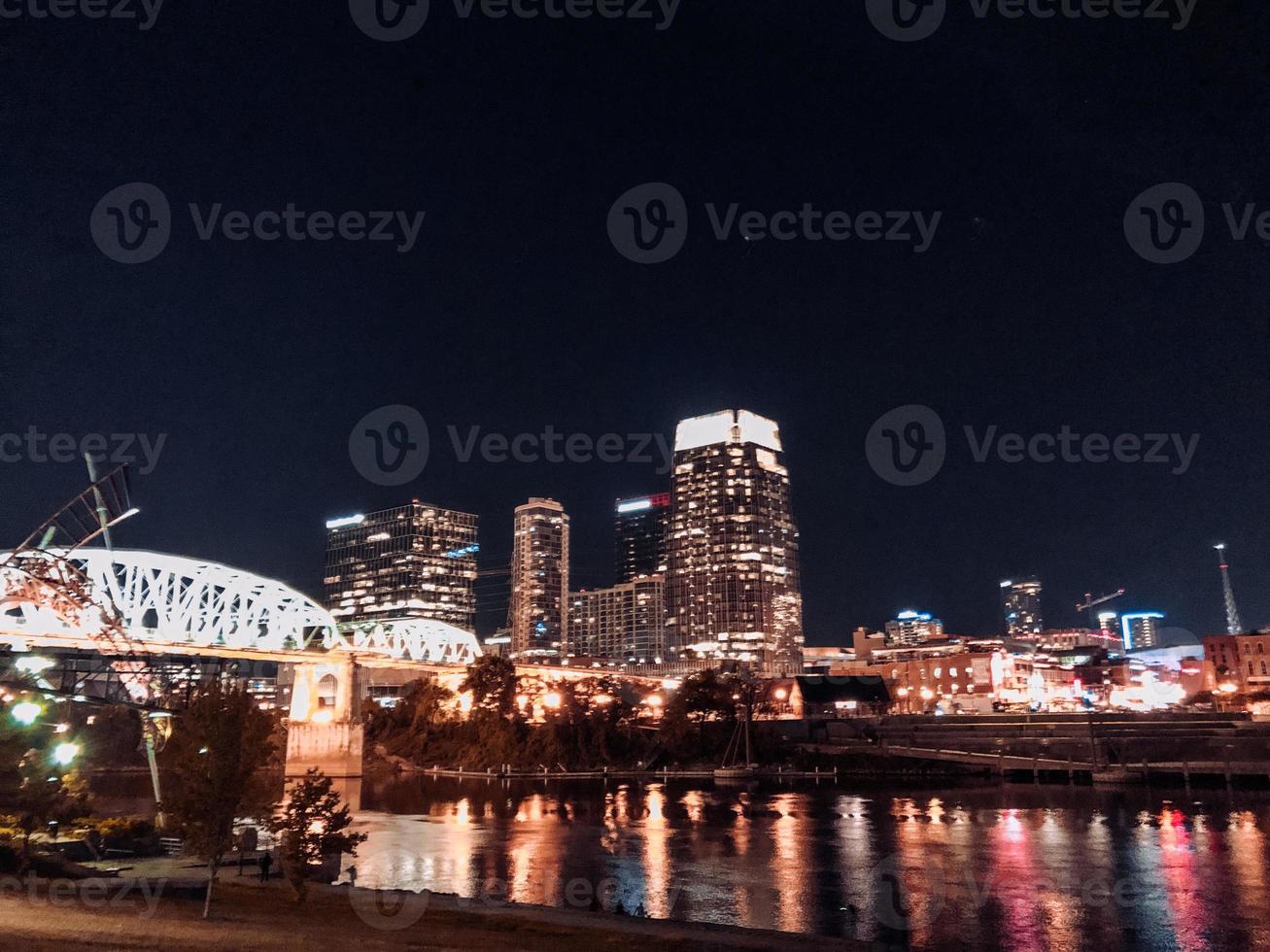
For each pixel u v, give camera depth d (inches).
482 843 3142.2
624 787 5556.1
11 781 1918.1
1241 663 7564.0
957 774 5772.6
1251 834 3152.1
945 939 1854.1
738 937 1473.9
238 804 1462.8
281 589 7524.6
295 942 1224.2
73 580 2447.1
